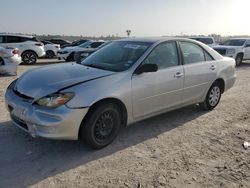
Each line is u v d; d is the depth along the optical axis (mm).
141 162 3816
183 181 3414
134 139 4543
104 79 4016
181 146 4371
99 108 3908
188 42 5473
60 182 3285
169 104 5016
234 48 16688
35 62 16703
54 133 3615
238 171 3699
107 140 4168
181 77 5082
